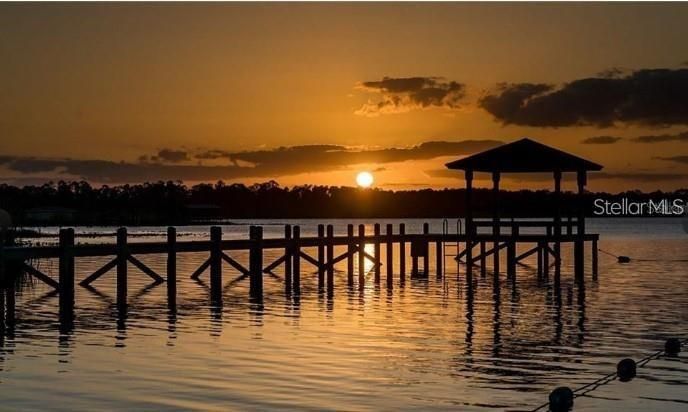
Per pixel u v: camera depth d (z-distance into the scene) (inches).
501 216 1747.0
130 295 1263.5
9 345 814.5
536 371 709.9
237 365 716.7
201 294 1295.5
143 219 5979.3
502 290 1405.0
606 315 1071.0
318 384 652.1
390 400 609.6
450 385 655.8
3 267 987.3
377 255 1651.1
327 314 1058.1
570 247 3031.5
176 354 766.5
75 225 5310.0
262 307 1130.7
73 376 674.2
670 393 637.3
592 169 1736.0
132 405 589.6
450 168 1747.0
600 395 630.5
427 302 1211.2
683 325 981.8
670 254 2581.2
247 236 3927.2
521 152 1702.8
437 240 1759.4
